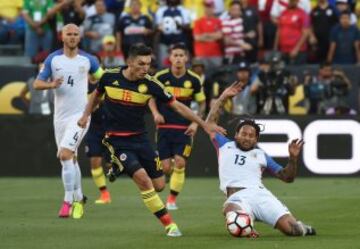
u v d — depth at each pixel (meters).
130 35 64.69
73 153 38.53
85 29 66.19
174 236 31.70
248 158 31.64
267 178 56.03
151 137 55.72
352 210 40.12
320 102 60.41
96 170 44.41
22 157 57.28
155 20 66.25
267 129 56.06
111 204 43.75
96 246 29.67
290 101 61.00
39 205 43.41
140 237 31.73
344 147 56.25
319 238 30.86
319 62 66.69
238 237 31.08
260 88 58.88
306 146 56.19
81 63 38.94
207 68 62.22
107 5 68.75
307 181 54.56
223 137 32.22
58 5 64.38
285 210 31.28
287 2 67.06
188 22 66.12
